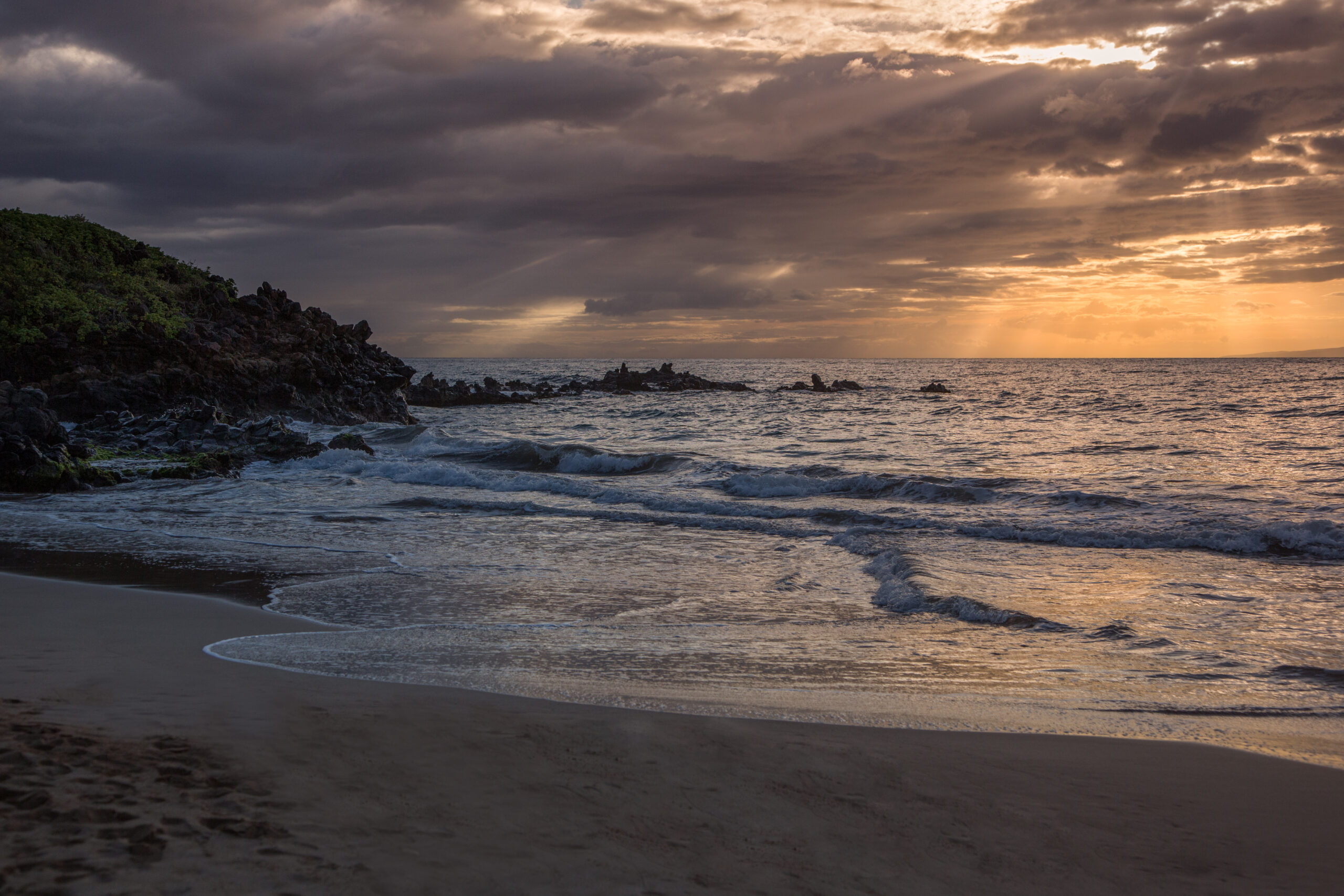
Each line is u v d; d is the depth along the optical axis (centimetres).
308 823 379
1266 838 454
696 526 1811
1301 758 580
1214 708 706
